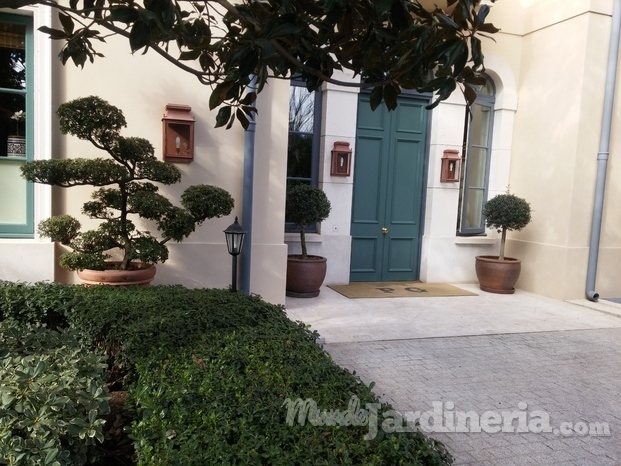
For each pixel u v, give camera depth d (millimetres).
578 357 4648
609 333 5453
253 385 2471
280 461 1823
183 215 4273
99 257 4297
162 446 1941
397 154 7477
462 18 2053
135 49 1839
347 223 7156
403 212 7625
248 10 2223
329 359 2986
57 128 4797
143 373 2730
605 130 6805
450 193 7629
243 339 3189
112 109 4109
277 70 2570
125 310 3572
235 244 4441
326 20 2129
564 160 6941
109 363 3465
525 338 5176
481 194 8078
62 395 2154
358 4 2172
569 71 6859
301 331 3508
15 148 4766
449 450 2961
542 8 7285
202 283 5324
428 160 7582
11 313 3699
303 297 6363
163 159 5137
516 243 7703
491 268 7164
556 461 2893
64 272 4879
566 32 6898
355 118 7012
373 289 7027
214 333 3293
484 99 7770
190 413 2184
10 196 4797
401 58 2344
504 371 4227
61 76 4781
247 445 1931
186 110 5059
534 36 7461
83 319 3467
